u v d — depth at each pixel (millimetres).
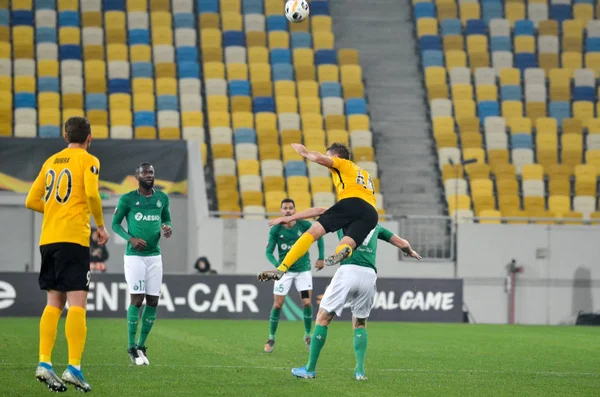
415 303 62781
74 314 23266
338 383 27609
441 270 67875
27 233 69750
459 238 68000
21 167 69750
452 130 84438
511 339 49375
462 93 87562
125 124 80438
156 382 27062
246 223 66250
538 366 35250
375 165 79125
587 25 94250
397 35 94625
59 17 88250
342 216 26719
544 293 68312
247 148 78812
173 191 71250
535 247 68312
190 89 83750
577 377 31562
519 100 88125
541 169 80125
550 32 93750
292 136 80688
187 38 88562
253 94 84500
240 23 90750
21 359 32938
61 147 70875
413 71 91000
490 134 83188
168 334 46750
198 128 80000
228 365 32562
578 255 68500
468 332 54125
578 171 80875
